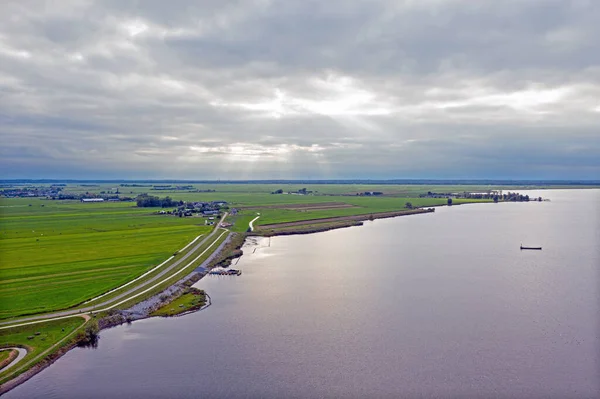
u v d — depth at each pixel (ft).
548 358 263.90
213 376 242.17
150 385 232.94
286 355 266.77
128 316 325.42
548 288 405.80
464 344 282.36
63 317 311.27
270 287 410.52
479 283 423.23
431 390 229.86
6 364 247.29
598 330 304.09
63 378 239.50
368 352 271.08
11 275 423.23
